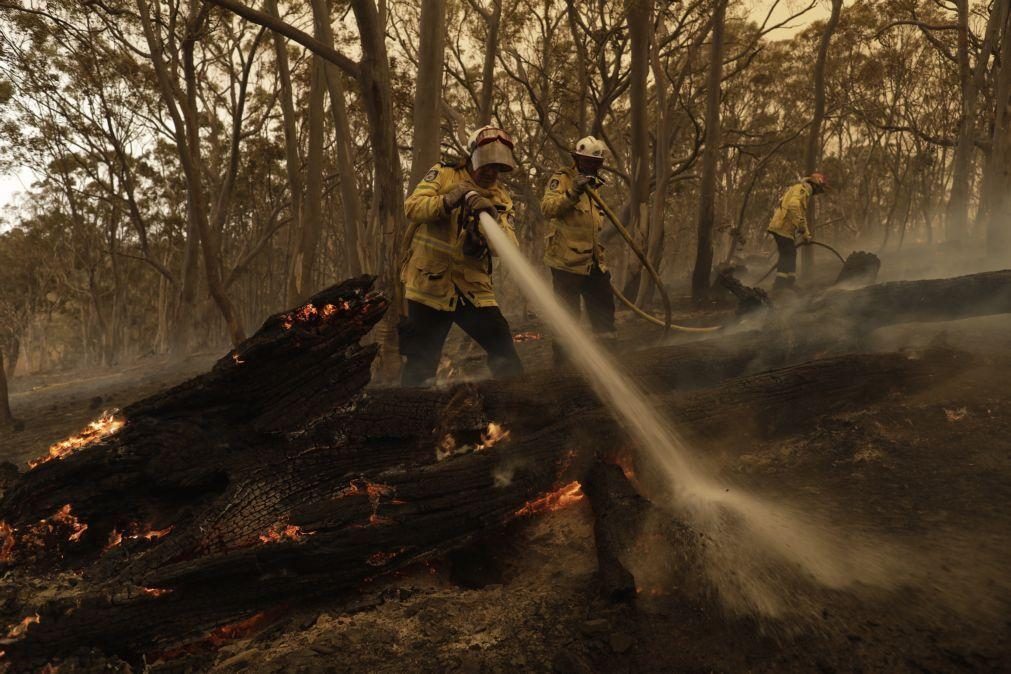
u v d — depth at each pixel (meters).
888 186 41.03
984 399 4.33
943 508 3.08
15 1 14.98
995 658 2.08
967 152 18.11
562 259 5.54
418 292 4.34
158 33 15.53
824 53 17.59
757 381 4.23
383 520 2.81
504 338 4.50
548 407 3.68
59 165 28.19
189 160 11.71
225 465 2.96
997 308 5.27
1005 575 2.51
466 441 3.50
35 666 2.34
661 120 12.66
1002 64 12.34
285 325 3.06
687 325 9.44
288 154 17.09
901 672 2.07
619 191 31.03
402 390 3.39
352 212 12.31
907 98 28.47
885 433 4.04
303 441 3.06
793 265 11.33
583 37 16.09
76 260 40.34
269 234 27.00
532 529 3.38
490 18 14.96
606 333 5.75
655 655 2.27
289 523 2.77
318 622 2.65
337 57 6.46
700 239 12.51
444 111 19.64
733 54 21.77
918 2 23.17
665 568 2.75
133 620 2.45
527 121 22.20
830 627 2.31
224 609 2.58
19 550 2.85
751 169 34.25
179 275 36.72
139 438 2.97
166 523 2.99
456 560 3.19
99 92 22.03
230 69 24.06
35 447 7.30
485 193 4.23
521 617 2.57
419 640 2.46
